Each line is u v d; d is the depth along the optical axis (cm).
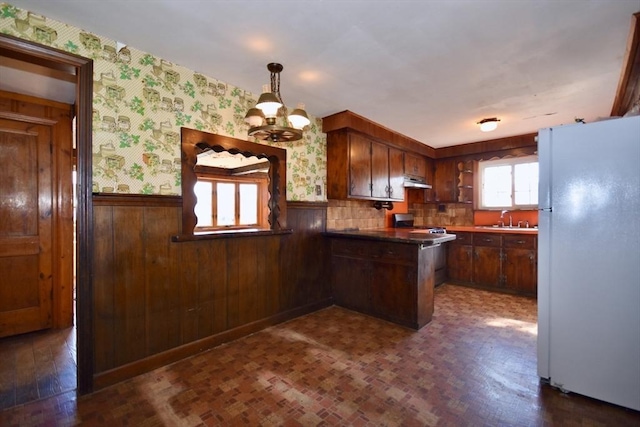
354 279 343
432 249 315
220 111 256
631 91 242
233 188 483
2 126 266
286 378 206
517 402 179
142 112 212
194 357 236
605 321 176
